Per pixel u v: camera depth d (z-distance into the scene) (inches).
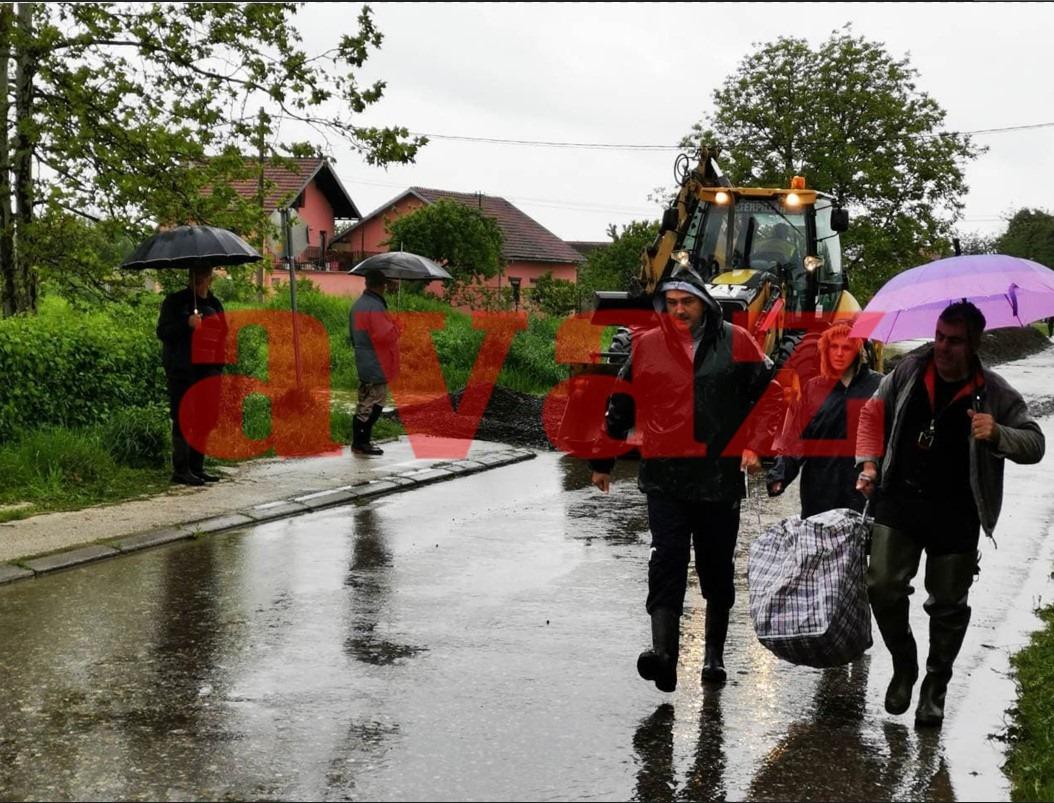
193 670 242.4
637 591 315.3
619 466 556.4
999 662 258.4
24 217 580.7
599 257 1822.1
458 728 212.2
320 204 2333.9
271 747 201.6
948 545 215.3
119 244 618.2
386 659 252.4
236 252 450.0
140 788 184.1
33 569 316.8
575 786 187.6
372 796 182.2
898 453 216.1
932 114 1633.9
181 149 562.9
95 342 502.3
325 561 343.0
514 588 315.9
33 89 582.2
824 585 219.8
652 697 232.2
